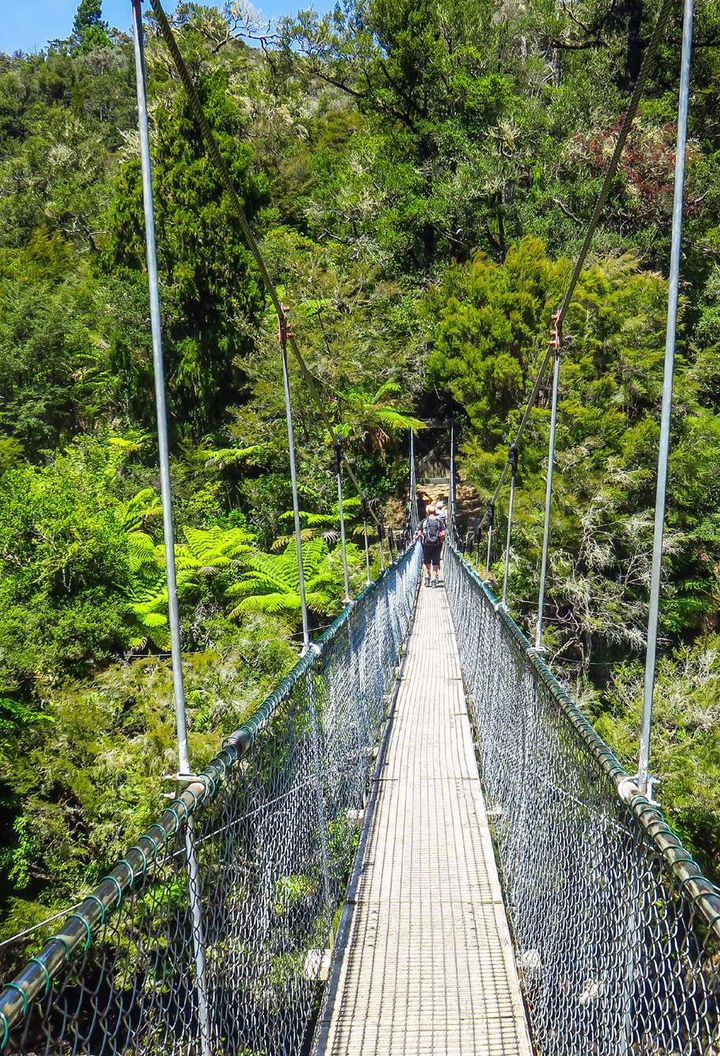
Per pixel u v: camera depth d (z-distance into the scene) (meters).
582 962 2.29
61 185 31.83
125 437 19.30
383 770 5.38
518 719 3.65
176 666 1.95
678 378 16.41
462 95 25.23
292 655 8.30
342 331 20.30
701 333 18.41
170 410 20.98
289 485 18.98
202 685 7.38
